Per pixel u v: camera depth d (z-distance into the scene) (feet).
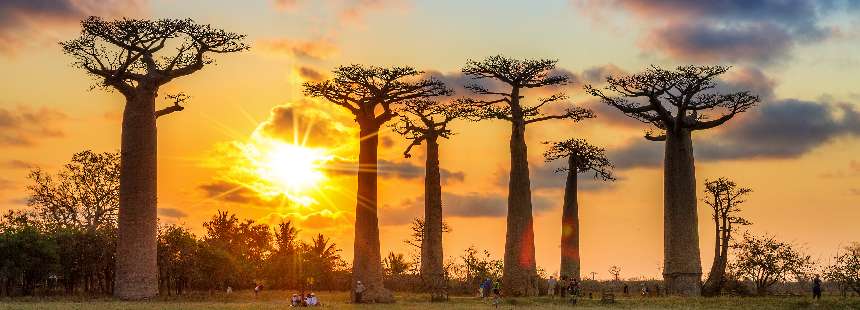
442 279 172.76
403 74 143.95
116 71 142.41
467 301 144.05
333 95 144.66
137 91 144.25
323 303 135.64
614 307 125.59
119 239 142.10
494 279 190.80
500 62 167.84
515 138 167.73
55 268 149.59
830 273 155.22
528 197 166.71
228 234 265.95
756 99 157.79
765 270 168.86
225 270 174.19
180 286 174.60
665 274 159.02
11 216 185.26
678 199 158.61
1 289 148.87
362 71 143.43
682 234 157.48
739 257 170.71
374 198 143.74
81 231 160.04
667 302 134.41
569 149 182.09
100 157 190.80
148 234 142.72
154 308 113.50
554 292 177.68
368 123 144.77
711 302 132.87
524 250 164.35
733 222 171.63
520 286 163.02
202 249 171.22
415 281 200.54
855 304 126.31
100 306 116.37
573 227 179.93
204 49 147.43
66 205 189.57
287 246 249.55
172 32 145.07
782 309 122.52
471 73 169.17
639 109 160.97
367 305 131.64
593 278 216.33
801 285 188.24
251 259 235.61
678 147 159.74
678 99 157.79
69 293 156.87
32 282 155.02
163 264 164.55
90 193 190.08
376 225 143.33
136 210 141.90
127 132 143.43
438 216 174.29
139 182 142.51
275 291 205.46
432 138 175.42
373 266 141.69
